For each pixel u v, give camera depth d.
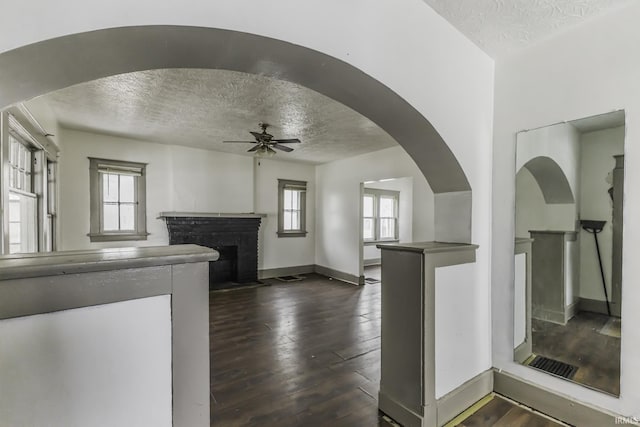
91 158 4.57
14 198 2.65
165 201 5.24
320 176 7.07
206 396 1.07
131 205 5.00
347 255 6.23
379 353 2.96
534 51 2.12
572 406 1.90
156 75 2.64
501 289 2.28
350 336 3.38
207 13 1.08
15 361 0.80
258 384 2.40
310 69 1.49
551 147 2.04
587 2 1.71
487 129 2.28
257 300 4.83
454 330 2.02
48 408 0.84
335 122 3.92
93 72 1.16
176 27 1.04
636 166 1.71
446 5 1.79
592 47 1.86
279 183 6.66
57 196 3.86
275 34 1.22
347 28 1.44
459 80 2.03
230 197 5.84
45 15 0.86
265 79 2.72
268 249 6.52
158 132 4.46
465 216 2.19
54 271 0.82
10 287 0.78
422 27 1.79
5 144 2.12
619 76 1.77
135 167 4.94
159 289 0.98
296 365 2.71
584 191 1.92
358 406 2.12
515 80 2.21
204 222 5.46
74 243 4.45
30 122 2.64
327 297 5.03
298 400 2.19
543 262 2.10
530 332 2.15
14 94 1.07
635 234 1.71
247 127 4.16
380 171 5.52
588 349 1.88
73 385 0.86
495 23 1.92
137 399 0.95
